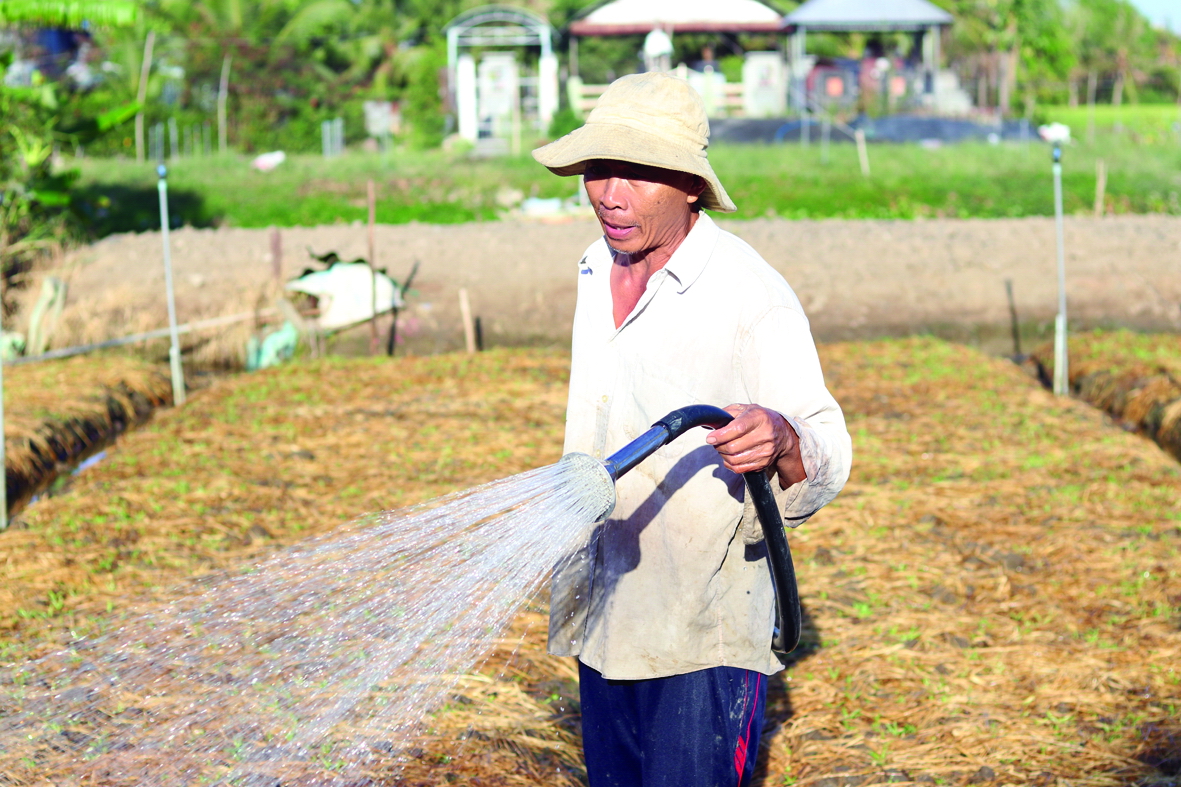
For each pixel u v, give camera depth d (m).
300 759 3.36
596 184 2.13
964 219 16.61
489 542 2.04
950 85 30.88
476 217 17.17
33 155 13.80
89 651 4.10
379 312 11.70
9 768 3.28
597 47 34.69
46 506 6.12
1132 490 6.30
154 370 10.12
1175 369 9.09
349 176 19.72
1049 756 3.64
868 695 4.08
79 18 13.70
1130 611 4.76
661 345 2.21
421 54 32.81
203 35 28.62
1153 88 44.62
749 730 2.35
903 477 6.64
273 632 3.79
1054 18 40.44
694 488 2.19
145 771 3.30
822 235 14.84
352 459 7.11
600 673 2.34
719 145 24.14
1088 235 14.41
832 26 30.22
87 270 12.94
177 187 18.67
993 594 4.95
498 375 9.75
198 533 5.69
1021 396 8.72
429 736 3.62
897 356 10.41
